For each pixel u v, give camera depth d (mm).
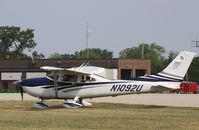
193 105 110562
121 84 100625
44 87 101062
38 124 64438
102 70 104625
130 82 100875
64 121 68438
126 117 75500
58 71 99312
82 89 100812
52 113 83375
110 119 71750
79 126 62562
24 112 85562
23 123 65562
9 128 59750
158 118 73812
